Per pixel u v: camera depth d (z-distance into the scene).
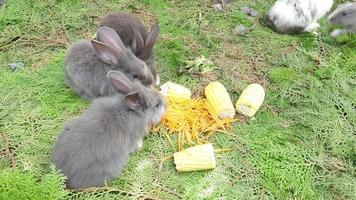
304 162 0.82
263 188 0.78
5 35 1.05
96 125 0.75
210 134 0.87
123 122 0.77
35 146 0.83
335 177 0.79
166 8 1.14
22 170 0.77
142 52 0.94
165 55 1.02
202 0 1.15
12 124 0.87
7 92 0.92
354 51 1.03
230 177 0.80
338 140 0.85
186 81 0.97
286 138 0.86
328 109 0.90
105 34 0.88
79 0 1.14
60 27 1.08
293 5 1.06
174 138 0.86
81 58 0.91
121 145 0.76
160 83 0.97
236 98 0.94
